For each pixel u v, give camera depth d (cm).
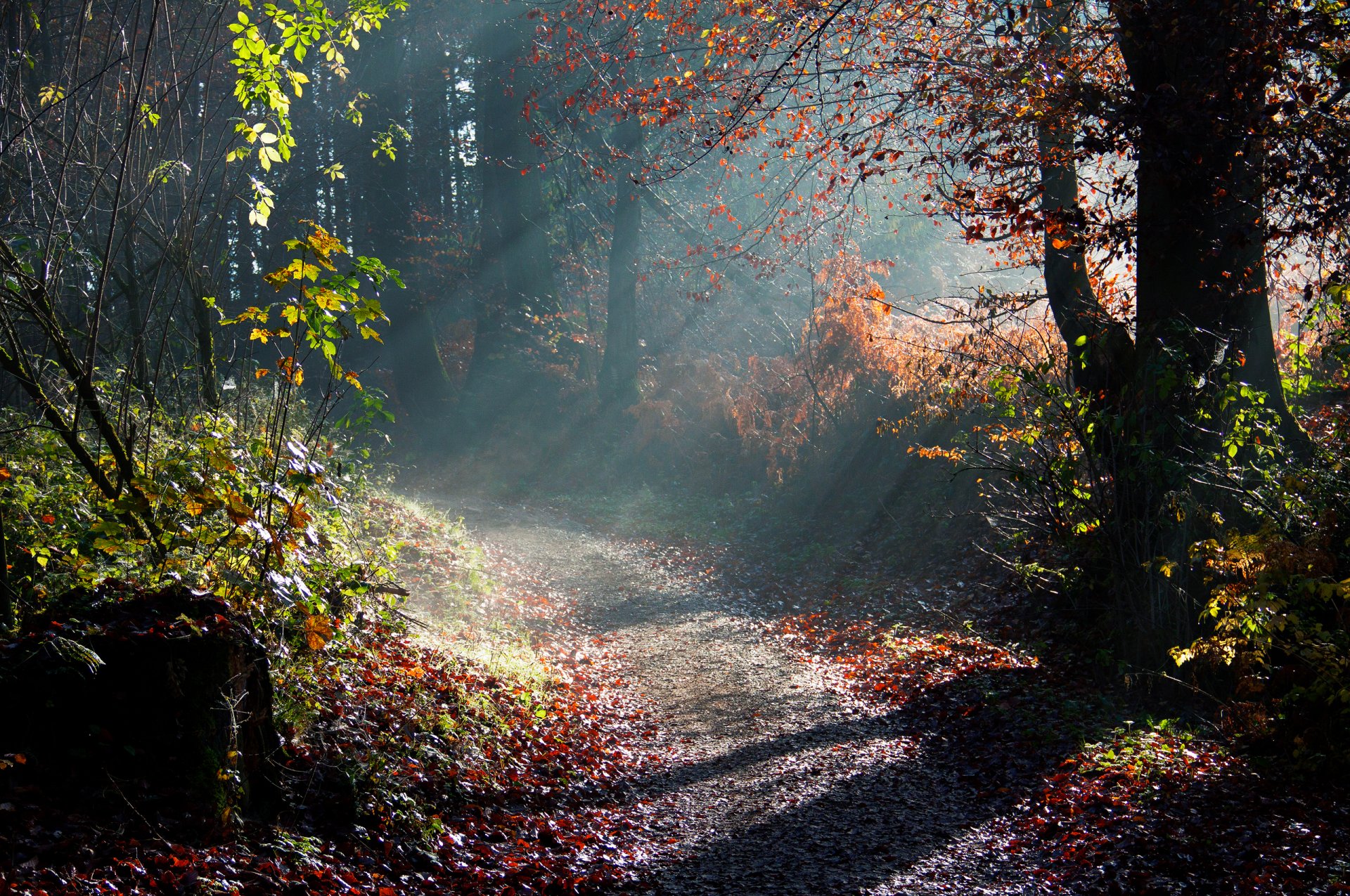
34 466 802
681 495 2378
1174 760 753
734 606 1575
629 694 1131
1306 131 938
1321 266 1023
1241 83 934
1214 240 1017
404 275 3206
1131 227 1075
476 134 3675
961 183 1261
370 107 3152
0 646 493
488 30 2917
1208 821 632
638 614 1511
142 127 835
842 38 1416
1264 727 765
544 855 645
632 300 2909
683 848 684
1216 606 796
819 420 2177
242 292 2933
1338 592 745
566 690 1097
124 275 1055
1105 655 997
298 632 733
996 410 1205
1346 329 973
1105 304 1259
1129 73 1116
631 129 2731
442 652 988
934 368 1795
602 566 1828
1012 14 1090
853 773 841
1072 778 757
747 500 2181
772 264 2231
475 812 686
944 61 1196
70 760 481
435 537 1577
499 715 882
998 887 575
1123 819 652
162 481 599
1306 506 809
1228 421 952
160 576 602
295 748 610
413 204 4019
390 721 727
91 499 770
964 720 961
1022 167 1176
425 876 570
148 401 811
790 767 866
